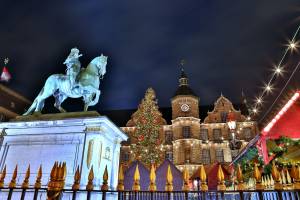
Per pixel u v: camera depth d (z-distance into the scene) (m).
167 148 40.00
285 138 9.12
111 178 8.32
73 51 9.63
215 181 18.58
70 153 7.70
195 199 5.79
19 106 37.56
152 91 38.66
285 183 3.77
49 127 8.34
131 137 41.88
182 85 44.19
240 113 40.31
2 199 7.09
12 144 8.44
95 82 9.28
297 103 8.66
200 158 37.06
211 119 41.72
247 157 13.46
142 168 20.20
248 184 9.98
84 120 8.02
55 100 9.59
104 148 8.09
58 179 3.10
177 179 19.73
